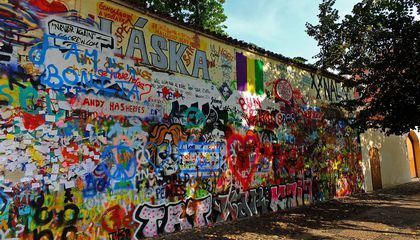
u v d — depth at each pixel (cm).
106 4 760
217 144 977
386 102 1137
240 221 978
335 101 1548
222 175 981
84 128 695
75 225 664
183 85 902
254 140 1104
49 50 659
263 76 1172
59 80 667
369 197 1488
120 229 734
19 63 617
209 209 934
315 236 812
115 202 731
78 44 703
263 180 1119
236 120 1047
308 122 1357
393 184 1972
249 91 1107
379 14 1102
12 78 606
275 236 812
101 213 705
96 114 716
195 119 923
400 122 1127
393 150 2041
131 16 806
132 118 780
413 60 1059
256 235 818
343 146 1557
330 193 1428
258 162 1109
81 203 676
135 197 768
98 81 727
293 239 786
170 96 866
